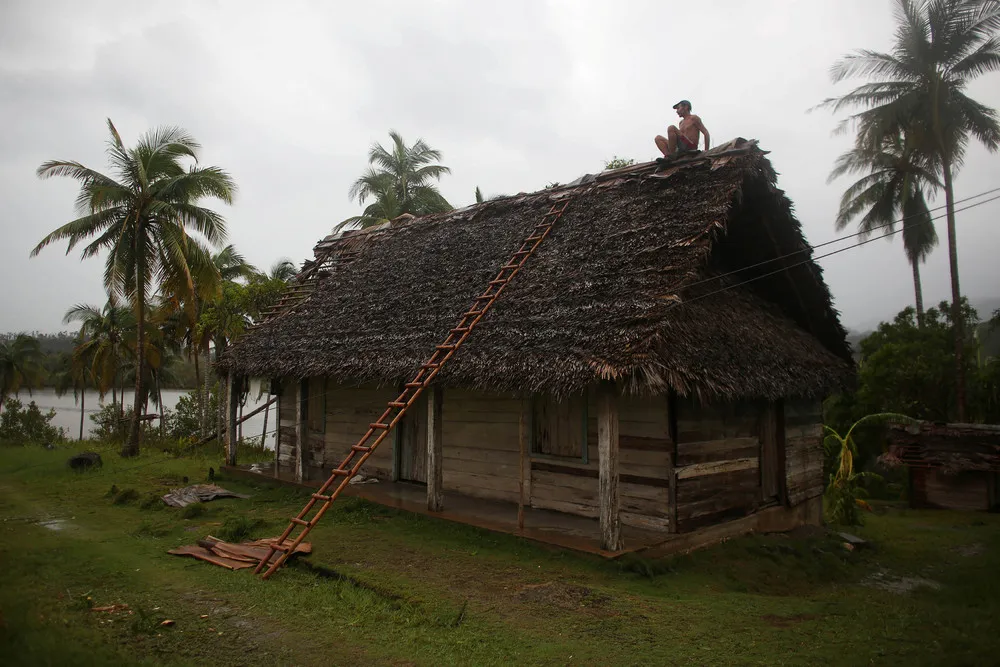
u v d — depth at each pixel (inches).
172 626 210.2
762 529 390.6
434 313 412.5
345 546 319.3
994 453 613.0
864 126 922.1
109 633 200.5
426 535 343.9
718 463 359.3
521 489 332.2
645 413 345.1
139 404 764.0
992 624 220.1
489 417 430.6
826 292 453.4
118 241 752.3
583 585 261.7
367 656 190.2
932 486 642.2
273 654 190.2
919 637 204.7
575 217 424.5
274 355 506.9
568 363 288.5
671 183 391.2
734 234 413.4
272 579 268.1
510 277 390.6
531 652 194.1
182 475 570.9
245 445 826.2
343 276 587.8
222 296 898.1
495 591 253.1
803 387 386.9
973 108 845.8
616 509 294.8
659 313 286.5
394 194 1181.1
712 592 272.1
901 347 847.1
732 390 308.7
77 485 512.7
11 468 592.4
